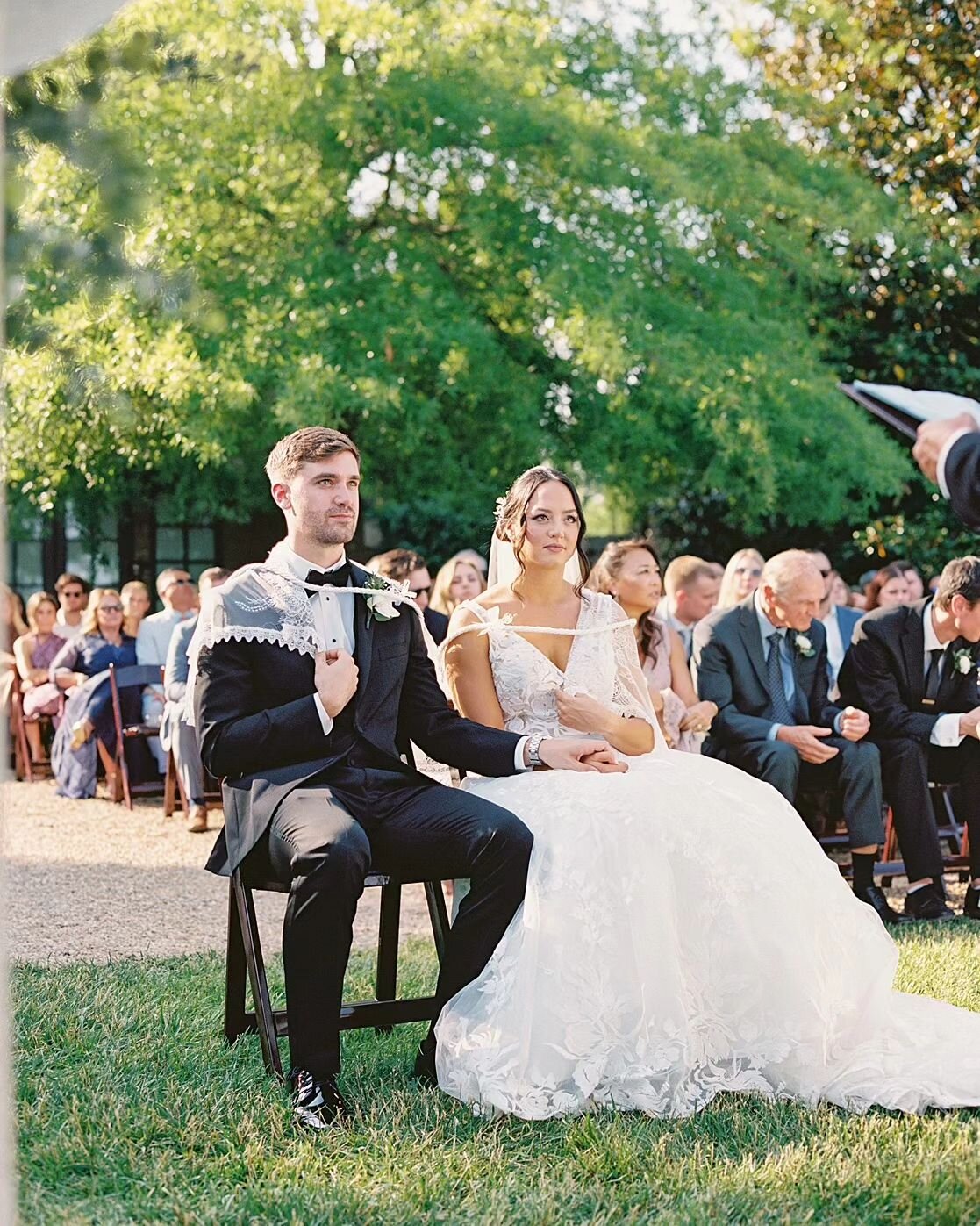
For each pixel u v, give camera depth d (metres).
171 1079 3.49
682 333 10.96
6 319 9.16
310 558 3.94
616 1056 3.39
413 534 15.23
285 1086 3.44
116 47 7.43
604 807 3.57
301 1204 2.79
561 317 10.84
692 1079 3.42
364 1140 3.15
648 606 5.74
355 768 3.83
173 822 8.22
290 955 3.41
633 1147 3.09
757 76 13.18
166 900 6.04
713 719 5.96
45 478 11.32
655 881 3.48
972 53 12.22
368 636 3.92
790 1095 3.48
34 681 10.11
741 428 10.75
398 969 4.72
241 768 3.74
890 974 3.71
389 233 11.34
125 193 8.20
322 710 3.71
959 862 6.09
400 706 4.07
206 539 15.02
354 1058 3.84
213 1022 4.06
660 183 11.05
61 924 5.55
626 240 11.20
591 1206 2.81
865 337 13.16
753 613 6.13
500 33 11.45
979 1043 3.62
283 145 10.50
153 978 4.54
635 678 4.38
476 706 4.26
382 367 10.45
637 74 12.21
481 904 3.53
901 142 12.80
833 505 11.81
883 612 6.05
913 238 12.16
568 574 4.58
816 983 3.55
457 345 10.62
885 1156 3.03
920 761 5.79
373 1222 2.74
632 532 14.76
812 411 11.34
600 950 3.41
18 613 11.30
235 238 10.79
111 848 7.38
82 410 10.74
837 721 5.86
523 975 3.39
